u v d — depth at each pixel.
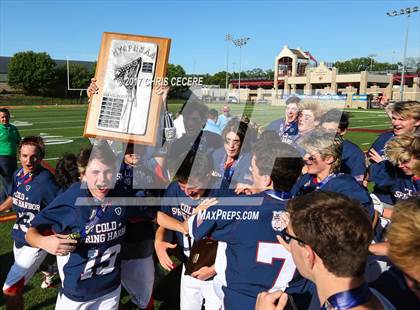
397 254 1.50
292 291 2.20
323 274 1.45
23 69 64.38
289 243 1.76
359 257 1.38
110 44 2.21
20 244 3.33
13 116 29.39
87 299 2.65
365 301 1.39
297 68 54.62
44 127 21.69
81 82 68.19
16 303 3.30
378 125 24.77
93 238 2.57
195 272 2.82
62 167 3.53
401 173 3.36
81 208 2.54
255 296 2.20
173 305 3.96
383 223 3.18
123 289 4.27
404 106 3.82
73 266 2.59
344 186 2.63
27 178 3.38
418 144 2.80
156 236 3.16
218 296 2.54
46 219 2.55
